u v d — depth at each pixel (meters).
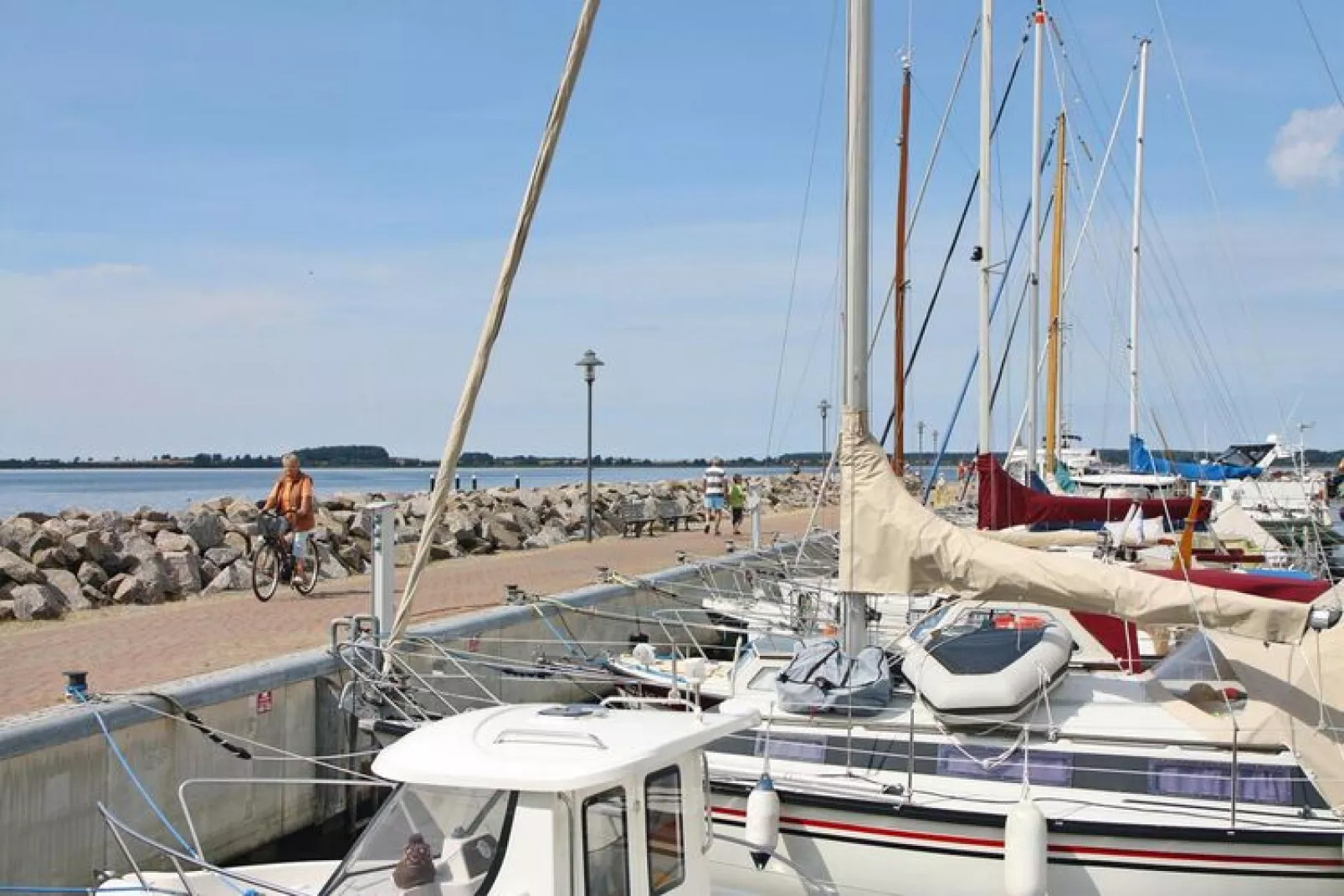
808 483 59.44
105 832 7.86
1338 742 7.46
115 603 15.52
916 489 32.34
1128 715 8.39
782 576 18.05
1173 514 15.16
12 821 7.19
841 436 8.95
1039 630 9.27
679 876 5.77
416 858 5.13
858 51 9.20
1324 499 30.12
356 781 8.49
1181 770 7.74
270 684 9.51
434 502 8.84
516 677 10.73
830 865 7.77
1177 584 7.88
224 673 9.35
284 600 15.79
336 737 10.16
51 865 7.46
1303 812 7.43
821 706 8.50
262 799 9.38
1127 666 9.66
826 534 23.30
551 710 6.18
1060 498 14.49
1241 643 8.02
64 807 7.57
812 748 8.34
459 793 5.28
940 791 7.81
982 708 8.05
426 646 11.14
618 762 5.30
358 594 16.52
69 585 15.16
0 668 10.57
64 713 7.77
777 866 7.89
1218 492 30.17
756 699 9.38
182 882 6.40
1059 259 23.81
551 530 28.08
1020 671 8.34
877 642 10.63
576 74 8.67
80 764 7.70
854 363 8.94
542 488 43.75
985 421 16.09
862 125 9.18
